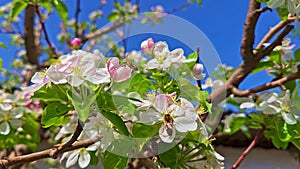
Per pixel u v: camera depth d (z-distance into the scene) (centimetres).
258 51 48
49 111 29
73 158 36
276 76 50
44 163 67
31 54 67
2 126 48
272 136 44
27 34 66
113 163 29
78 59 27
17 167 58
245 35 48
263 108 42
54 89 28
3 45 49
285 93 43
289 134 40
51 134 67
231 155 85
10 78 73
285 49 48
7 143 50
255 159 88
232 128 51
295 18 41
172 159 30
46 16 76
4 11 76
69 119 38
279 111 42
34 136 51
